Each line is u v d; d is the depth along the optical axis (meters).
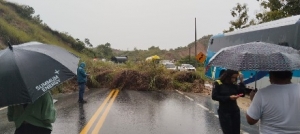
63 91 16.92
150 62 20.31
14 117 3.91
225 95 5.84
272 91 3.26
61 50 4.20
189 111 11.24
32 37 38.66
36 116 3.82
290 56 3.36
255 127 8.53
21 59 3.46
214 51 22.12
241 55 3.38
